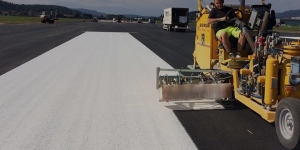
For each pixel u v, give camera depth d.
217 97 5.11
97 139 3.94
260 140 3.97
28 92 6.05
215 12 5.91
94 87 6.57
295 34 29.64
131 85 6.84
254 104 4.26
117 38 21.00
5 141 3.84
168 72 8.37
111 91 6.28
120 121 4.60
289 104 3.50
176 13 37.22
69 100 5.57
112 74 8.02
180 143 3.87
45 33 24.56
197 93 5.07
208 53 6.25
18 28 32.53
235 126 4.45
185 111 5.11
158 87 5.55
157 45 16.44
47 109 5.05
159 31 35.91
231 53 5.50
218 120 4.70
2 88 6.32
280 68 3.93
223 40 5.38
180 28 36.78
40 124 4.41
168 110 5.15
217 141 3.94
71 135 4.05
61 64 9.38
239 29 5.48
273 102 3.95
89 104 5.38
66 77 7.50
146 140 3.94
